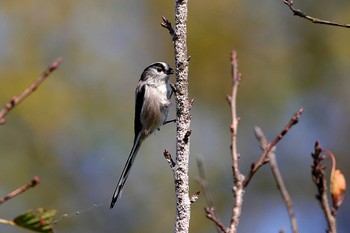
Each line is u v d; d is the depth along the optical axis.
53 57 16.56
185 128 4.90
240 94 16.70
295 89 17.17
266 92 16.88
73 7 17.17
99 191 15.08
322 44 17.62
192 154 15.48
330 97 17.12
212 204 5.29
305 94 17.16
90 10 17.30
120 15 17.47
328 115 16.94
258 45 17.39
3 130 15.01
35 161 15.03
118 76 16.69
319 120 16.91
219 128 16.20
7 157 14.85
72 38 16.88
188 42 17.02
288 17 17.88
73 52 16.69
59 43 16.77
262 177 15.45
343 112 16.95
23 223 3.39
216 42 17.05
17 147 15.01
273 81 17.05
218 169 15.40
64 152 15.29
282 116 16.69
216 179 15.19
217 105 16.55
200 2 17.22
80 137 15.48
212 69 16.86
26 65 16.25
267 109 16.66
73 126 15.52
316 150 3.68
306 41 17.67
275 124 16.53
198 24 17.09
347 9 17.66
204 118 16.39
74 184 15.06
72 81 16.23
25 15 16.91
